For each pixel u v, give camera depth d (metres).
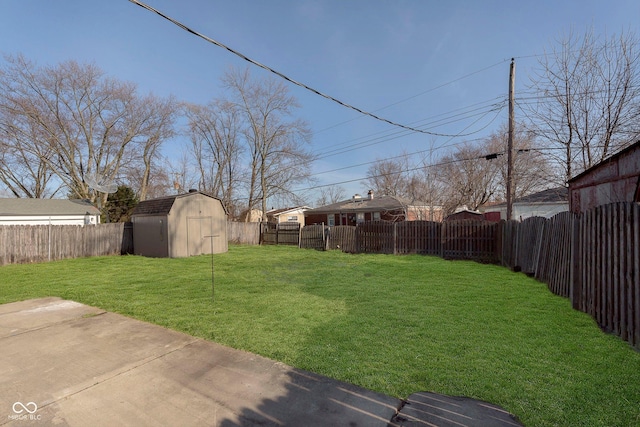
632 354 3.04
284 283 6.95
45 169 25.31
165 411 2.30
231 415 2.23
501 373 2.71
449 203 23.97
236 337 3.71
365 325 4.04
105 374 2.88
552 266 5.96
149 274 8.65
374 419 2.14
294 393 2.49
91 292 6.40
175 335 3.85
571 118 10.35
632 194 5.55
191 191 14.41
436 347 3.29
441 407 2.25
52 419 2.22
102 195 25.95
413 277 7.43
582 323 3.96
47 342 3.69
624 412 2.14
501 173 22.77
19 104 20.66
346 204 29.98
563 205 17.62
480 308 4.70
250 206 28.44
